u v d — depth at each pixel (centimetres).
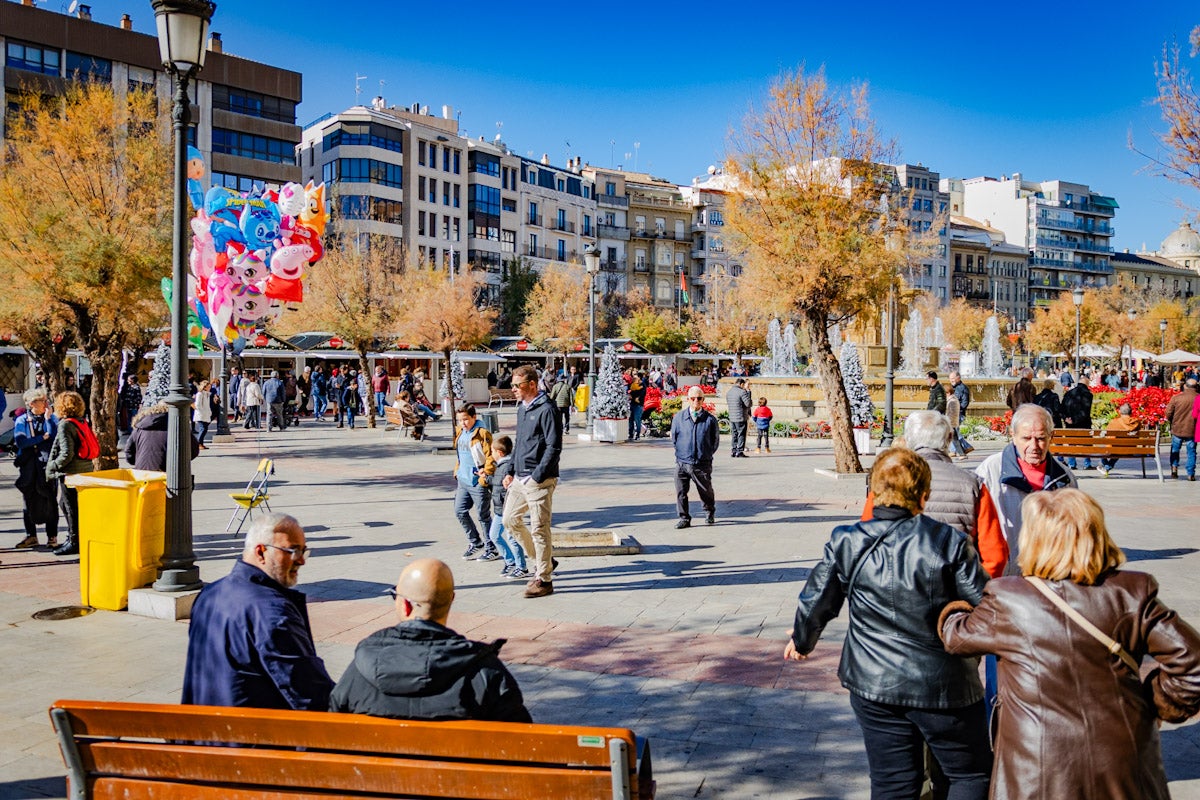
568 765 265
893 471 345
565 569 895
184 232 715
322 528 1143
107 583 742
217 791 291
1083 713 265
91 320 1527
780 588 806
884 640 329
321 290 3288
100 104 1537
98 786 304
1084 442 1498
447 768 268
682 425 1113
